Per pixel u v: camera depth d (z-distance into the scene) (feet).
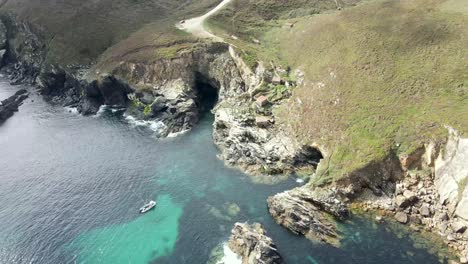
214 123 333.42
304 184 259.60
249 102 329.52
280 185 262.88
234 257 211.41
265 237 208.23
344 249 207.72
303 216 223.30
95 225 247.70
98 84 414.00
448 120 240.94
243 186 266.36
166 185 277.23
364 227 221.25
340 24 374.43
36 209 266.36
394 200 234.38
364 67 306.55
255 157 285.23
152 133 353.10
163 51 411.75
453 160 226.99
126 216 252.21
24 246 236.84
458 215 212.64
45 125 391.86
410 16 343.26
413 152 240.32
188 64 396.37
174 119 355.77
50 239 240.32
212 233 230.48
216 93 401.90
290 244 213.46
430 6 350.23
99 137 355.56
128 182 285.02
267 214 237.86
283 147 281.95
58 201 272.31
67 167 311.68
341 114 278.67
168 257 218.59
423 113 254.68
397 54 306.55
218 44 400.88
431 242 208.44
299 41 389.60
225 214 243.19
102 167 306.55
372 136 256.52
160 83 395.14
